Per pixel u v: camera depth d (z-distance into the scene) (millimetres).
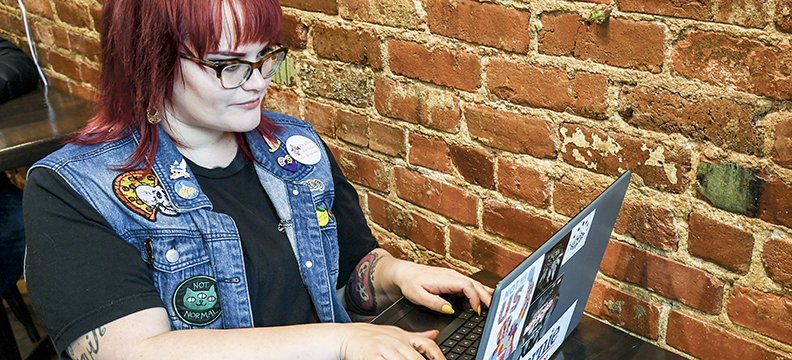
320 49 1734
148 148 1186
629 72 1242
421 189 1664
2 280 2045
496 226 1551
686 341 1343
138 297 1081
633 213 1331
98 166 1146
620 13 1221
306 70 1790
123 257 1100
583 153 1353
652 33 1195
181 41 1086
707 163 1203
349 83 1704
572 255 1148
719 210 1221
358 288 1438
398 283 1372
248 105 1148
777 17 1063
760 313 1231
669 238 1298
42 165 1133
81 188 1118
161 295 1161
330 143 1821
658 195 1284
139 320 1069
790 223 1147
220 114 1141
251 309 1216
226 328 1199
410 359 1030
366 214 1825
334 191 1417
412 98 1589
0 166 1924
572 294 1250
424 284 1343
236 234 1206
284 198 1301
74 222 1097
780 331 1218
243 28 1074
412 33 1532
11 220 2088
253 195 1283
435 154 1601
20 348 2463
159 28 1083
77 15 2393
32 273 1085
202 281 1184
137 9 1102
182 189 1186
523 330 1102
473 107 1488
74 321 1053
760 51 1094
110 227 1122
